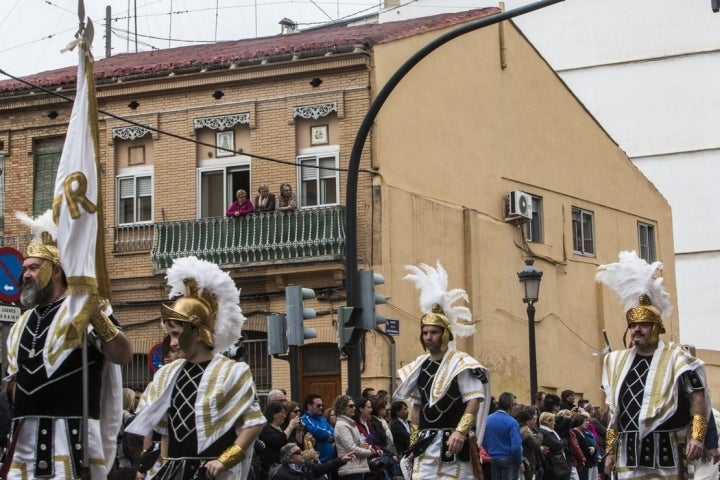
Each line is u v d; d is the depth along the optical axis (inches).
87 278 305.4
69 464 307.1
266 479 581.0
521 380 1222.9
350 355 725.9
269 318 730.8
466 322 1138.0
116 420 321.4
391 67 1088.2
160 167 1111.0
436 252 1124.5
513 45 1282.0
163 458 337.4
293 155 1077.1
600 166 1428.4
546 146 1325.0
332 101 1069.1
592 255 1387.8
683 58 2074.3
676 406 428.5
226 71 1092.5
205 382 335.0
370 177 1050.7
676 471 429.1
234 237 1060.5
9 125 1165.1
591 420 903.7
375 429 707.4
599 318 1380.4
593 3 2110.0
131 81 1117.1
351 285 731.4
